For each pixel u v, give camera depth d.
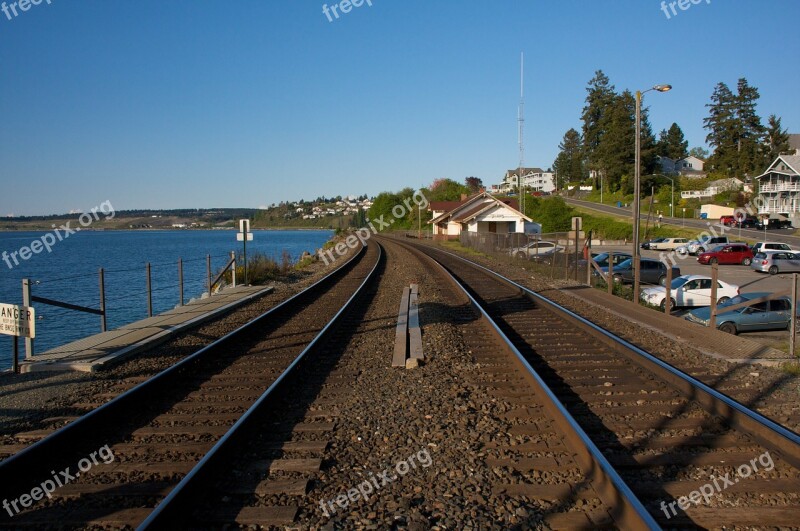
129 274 37.91
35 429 6.83
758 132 101.38
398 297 19.86
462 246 61.78
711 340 12.17
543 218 67.94
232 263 22.73
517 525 4.48
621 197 104.19
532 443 6.07
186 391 8.34
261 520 4.59
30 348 10.04
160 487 5.22
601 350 10.80
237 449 5.96
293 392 8.13
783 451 5.69
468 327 13.34
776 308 16.36
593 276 26.47
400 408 7.35
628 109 102.12
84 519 4.70
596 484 5.03
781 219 69.88
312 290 21.78
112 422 6.96
